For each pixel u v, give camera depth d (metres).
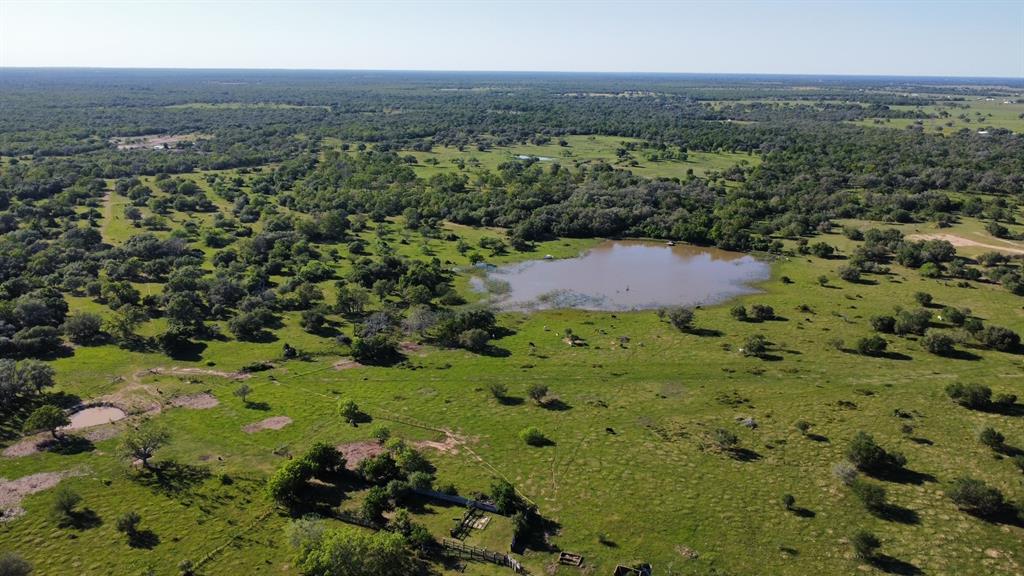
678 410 88.94
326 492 70.00
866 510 66.81
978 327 110.75
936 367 100.88
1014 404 87.81
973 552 60.62
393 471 71.94
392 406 90.38
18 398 88.69
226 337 113.81
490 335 117.00
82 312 113.31
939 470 73.38
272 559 60.19
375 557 54.97
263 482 71.94
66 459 75.75
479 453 78.38
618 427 84.44
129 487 70.81
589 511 67.31
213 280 134.00
